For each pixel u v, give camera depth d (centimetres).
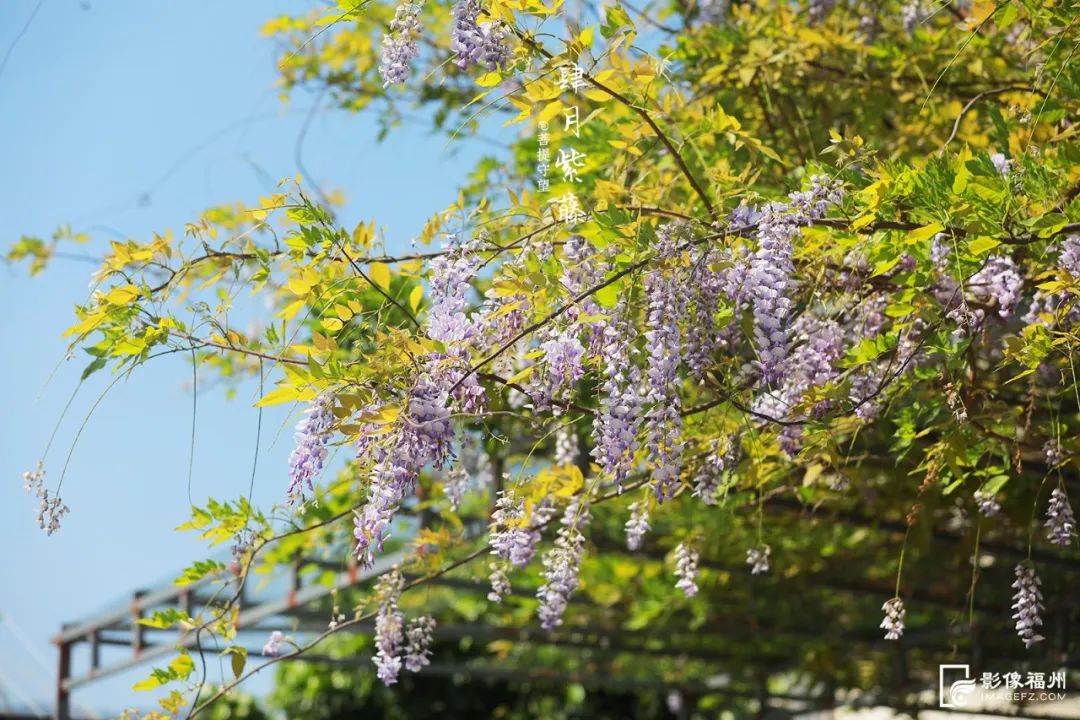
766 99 452
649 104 333
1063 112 345
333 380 288
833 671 825
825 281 346
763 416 329
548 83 308
